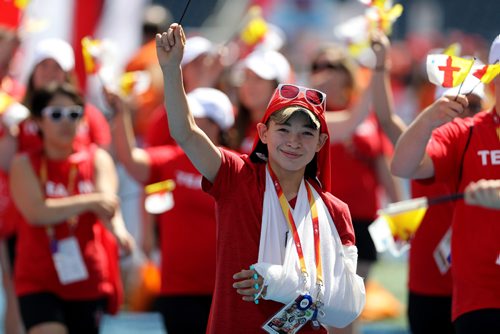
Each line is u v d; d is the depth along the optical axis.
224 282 16.25
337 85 28.61
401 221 18.95
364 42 25.44
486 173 18.03
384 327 33.09
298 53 52.38
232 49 37.38
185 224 24.06
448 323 22.89
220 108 24.62
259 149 16.86
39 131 23.25
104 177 23.73
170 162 24.45
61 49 26.67
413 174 18.25
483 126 18.25
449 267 21.72
